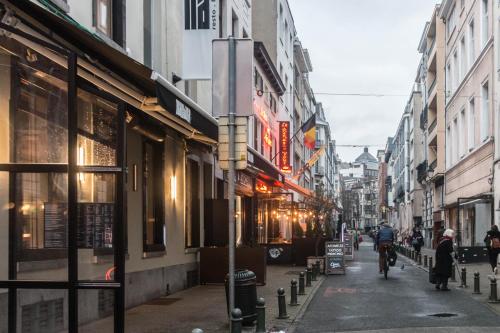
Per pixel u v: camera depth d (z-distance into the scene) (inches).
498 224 1039.0
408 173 3070.9
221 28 897.5
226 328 385.7
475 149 1240.8
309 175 2472.9
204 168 748.6
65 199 288.2
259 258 650.8
